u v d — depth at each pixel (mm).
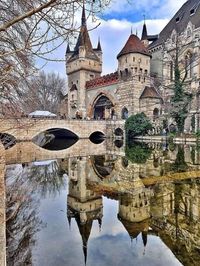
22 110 13258
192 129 44844
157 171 18016
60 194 12898
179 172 17359
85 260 6535
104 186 14578
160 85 53719
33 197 12094
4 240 3682
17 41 5984
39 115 49969
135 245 7402
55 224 8906
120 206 10961
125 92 53344
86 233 8219
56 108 88938
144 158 24766
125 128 45750
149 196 12164
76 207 10891
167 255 6809
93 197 12445
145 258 6637
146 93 51219
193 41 51562
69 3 2898
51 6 2793
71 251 6992
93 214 10031
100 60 73688
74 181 16000
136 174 17328
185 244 7371
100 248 7234
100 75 70750
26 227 8367
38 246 7215
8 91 9297
